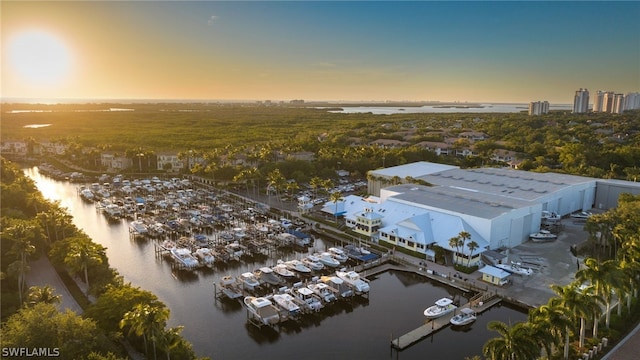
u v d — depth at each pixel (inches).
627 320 2758.4
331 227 5172.2
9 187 5280.5
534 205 4662.9
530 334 2101.4
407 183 6254.9
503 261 3927.2
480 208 4520.2
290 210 5974.4
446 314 3115.2
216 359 2689.5
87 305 3065.9
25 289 3213.6
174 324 3110.2
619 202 5073.8
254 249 4493.1
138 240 4901.6
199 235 4803.2
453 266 3924.7
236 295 3457.2
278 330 3041.3
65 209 4746.6
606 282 2518.5
